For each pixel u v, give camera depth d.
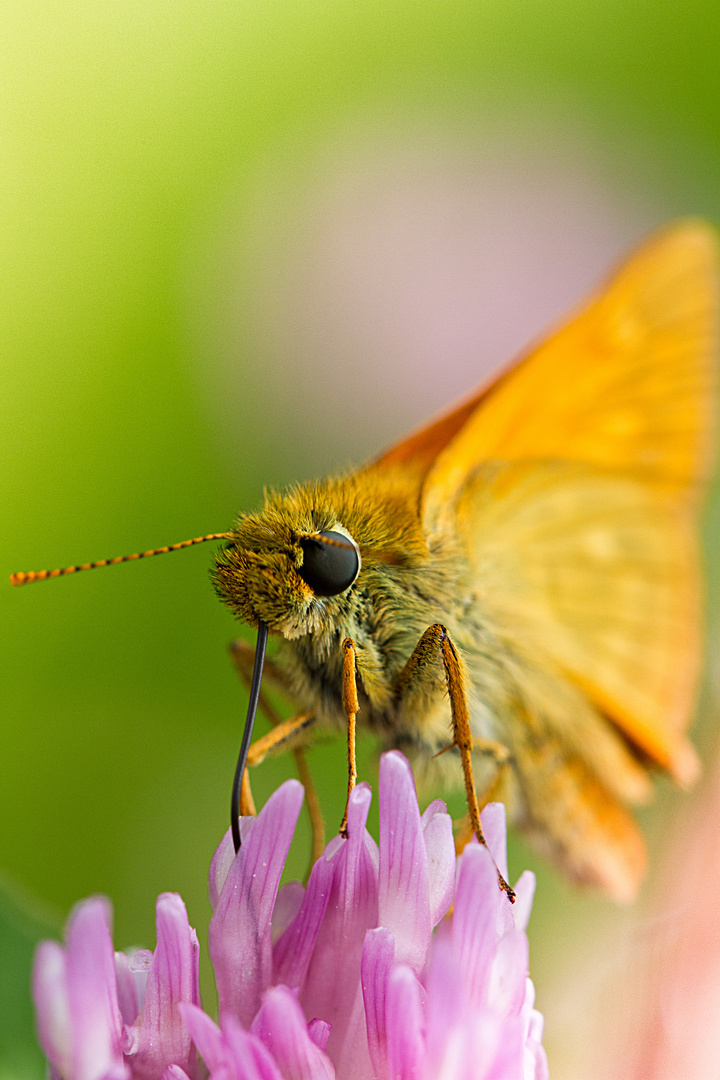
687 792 0.10
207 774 0.12
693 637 0.11
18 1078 0.09
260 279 0.13
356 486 0.10
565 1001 0.11
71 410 0.13
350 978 0.09
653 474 0.11
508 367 0.11
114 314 0.13
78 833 0.12
